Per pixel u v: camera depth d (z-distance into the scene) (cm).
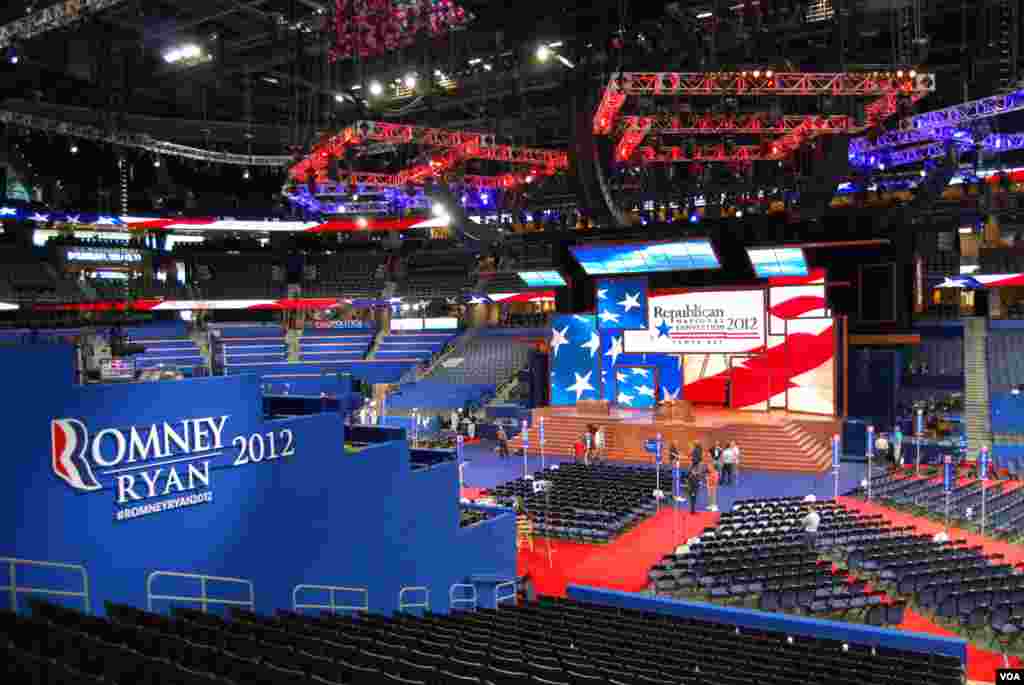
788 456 3622
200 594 1362
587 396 4588
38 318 4672
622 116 3155
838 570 1995
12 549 1113
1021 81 3234
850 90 2788
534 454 4103
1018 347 4341
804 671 1212
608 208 3397
